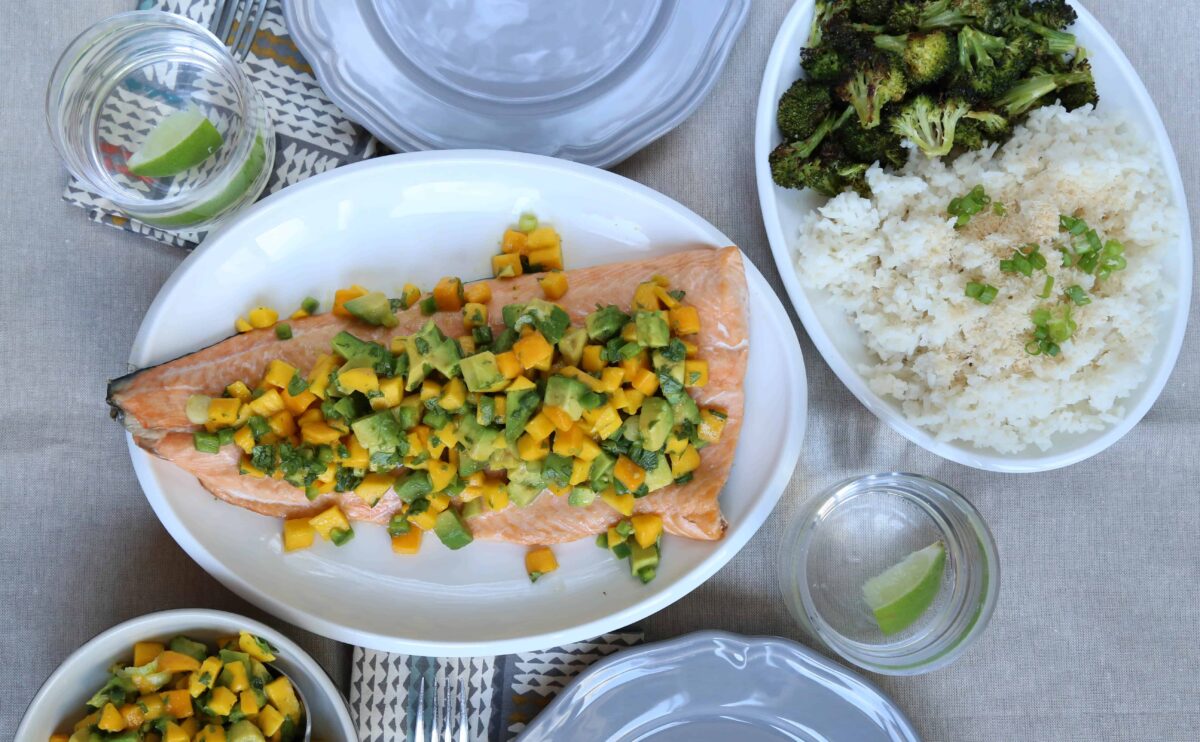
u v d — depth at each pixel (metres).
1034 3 0.81
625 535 0.81
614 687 0.81
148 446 0.77
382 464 0.77
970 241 0.81
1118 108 0.82
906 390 0.82
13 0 0.83
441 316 0.79
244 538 0.80
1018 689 0.85
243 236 0.80
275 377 0.76
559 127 0.82
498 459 0.77
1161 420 0.85
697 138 0.85
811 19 0.81
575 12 0.82
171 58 0.81
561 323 0.77
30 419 0.82
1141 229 0.81
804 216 0.83
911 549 0.84
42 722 0.75
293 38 0.80
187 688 0.76
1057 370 0.80
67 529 0.82
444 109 0.82
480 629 0.81
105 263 0.83
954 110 0.79
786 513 0.85
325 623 0.79
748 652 0.81
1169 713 0.85
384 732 0.82
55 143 0.78
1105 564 0.85
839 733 0.81
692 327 0.78
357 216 0.81
